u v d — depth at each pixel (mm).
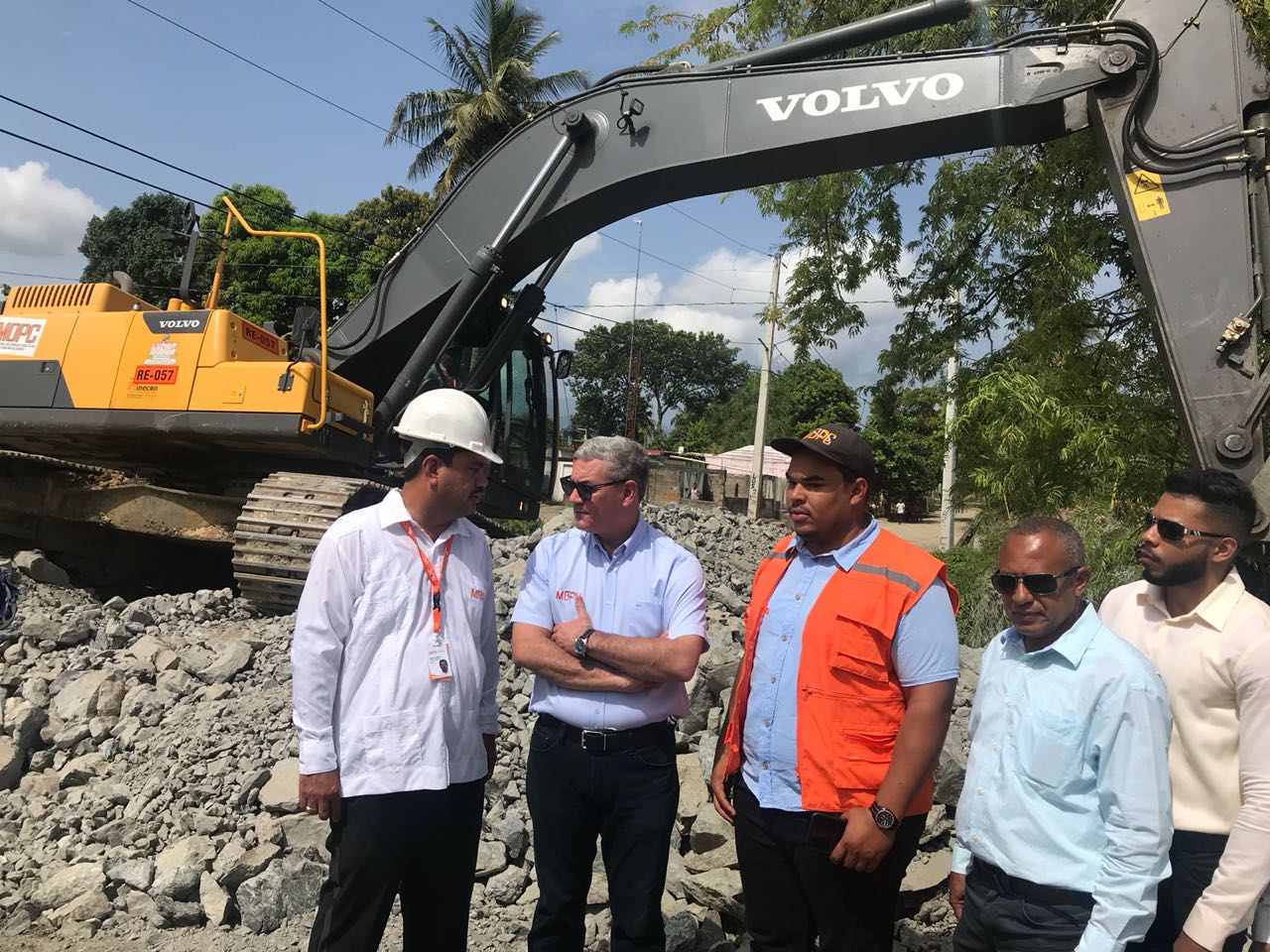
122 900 3795
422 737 2664
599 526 2982
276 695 4898
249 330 7645
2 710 4906
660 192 6902
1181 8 5254
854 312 9773
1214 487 2523
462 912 2830
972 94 5809
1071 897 2244
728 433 54344
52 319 7750
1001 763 2367
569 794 2889
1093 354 7715
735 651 4812
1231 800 2451
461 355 8734
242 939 3602
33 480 7941
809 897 2604
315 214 31500
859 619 2561
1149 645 2629
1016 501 7574
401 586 2719
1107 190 7887
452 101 28562
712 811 3900
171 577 9281
